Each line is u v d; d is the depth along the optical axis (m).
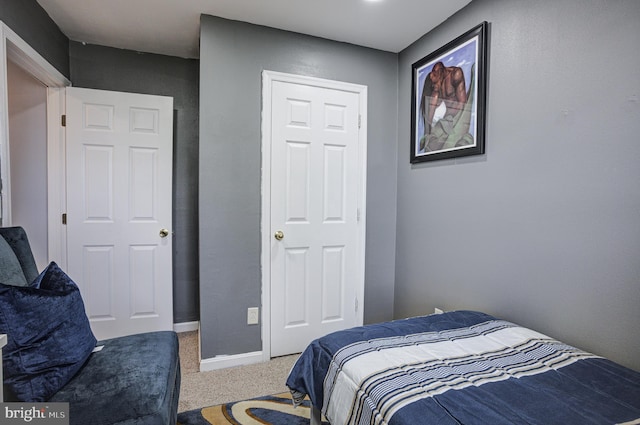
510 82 1.80
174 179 2.89
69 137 2.50
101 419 1.07
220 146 2.25
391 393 1.05
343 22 2.29
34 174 2.46
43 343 1.13
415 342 1.42
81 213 2.54
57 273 1.35
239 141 2.30
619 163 1.34
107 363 1.33
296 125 2.45
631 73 1.30
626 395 1.04
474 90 2.00
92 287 2.57
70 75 2.59
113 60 2.70
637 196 1.29
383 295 2.79
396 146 2.77
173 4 2.08
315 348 1.50
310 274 2.54
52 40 2.29
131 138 2.62
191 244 2.97
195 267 2.98
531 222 1.70
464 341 1.43
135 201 2.65
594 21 1.42
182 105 2.89
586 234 1.46
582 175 1.47
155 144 2.68
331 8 2.12
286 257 2.46
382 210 2.75
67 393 1.15
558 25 1.56
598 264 1.42
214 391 2.00
